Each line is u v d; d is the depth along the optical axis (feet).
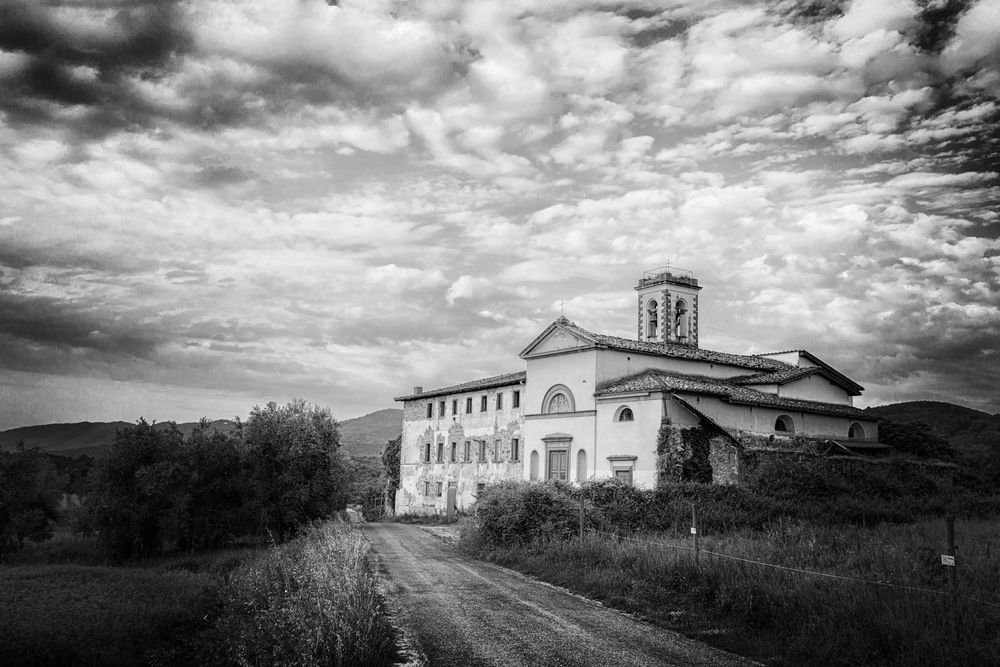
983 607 37.24
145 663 39.37
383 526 163.73
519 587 63.26
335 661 34.55
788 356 162.71
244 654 36.09
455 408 183.83
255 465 119.65
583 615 50.03
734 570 50.96
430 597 57.67
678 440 116.26
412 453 201.87
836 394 153.79
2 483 118.93
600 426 128.36
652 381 125.18
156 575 72.49
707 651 39.81
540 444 140.46
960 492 123.44
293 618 37.96
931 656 33.17
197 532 114.42
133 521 109.50
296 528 118.21
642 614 49.62
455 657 38.78
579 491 97.25
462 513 164.55
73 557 114.42
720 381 143.64
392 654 39.24
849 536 66.80
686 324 172.35
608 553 68.18
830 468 118.62
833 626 38.73
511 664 37.40
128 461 111.65
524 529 88.53
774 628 42.42
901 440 158.10
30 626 41.60
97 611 48.08
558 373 139.23
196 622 48.67
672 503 96.07
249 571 60.90
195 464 115.75
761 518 92.32
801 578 46.44
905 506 104.63
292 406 125.80
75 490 157.38
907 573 45.39
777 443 124.16
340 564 55.67
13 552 118.93
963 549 57.41
